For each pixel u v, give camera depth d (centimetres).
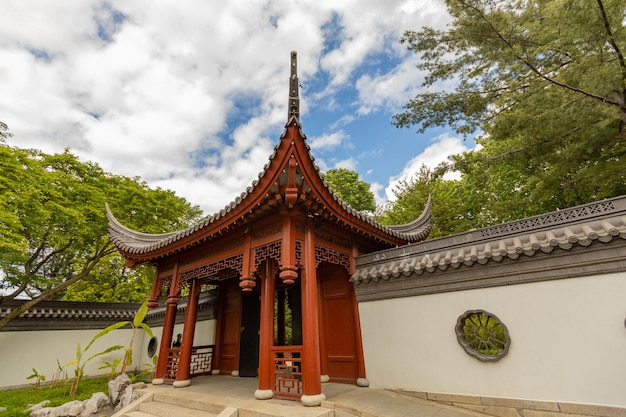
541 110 881
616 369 425
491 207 1192
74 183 1210
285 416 477
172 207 1569
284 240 602
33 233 1121
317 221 662
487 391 516
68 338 1320
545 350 481
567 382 455
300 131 503
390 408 516
